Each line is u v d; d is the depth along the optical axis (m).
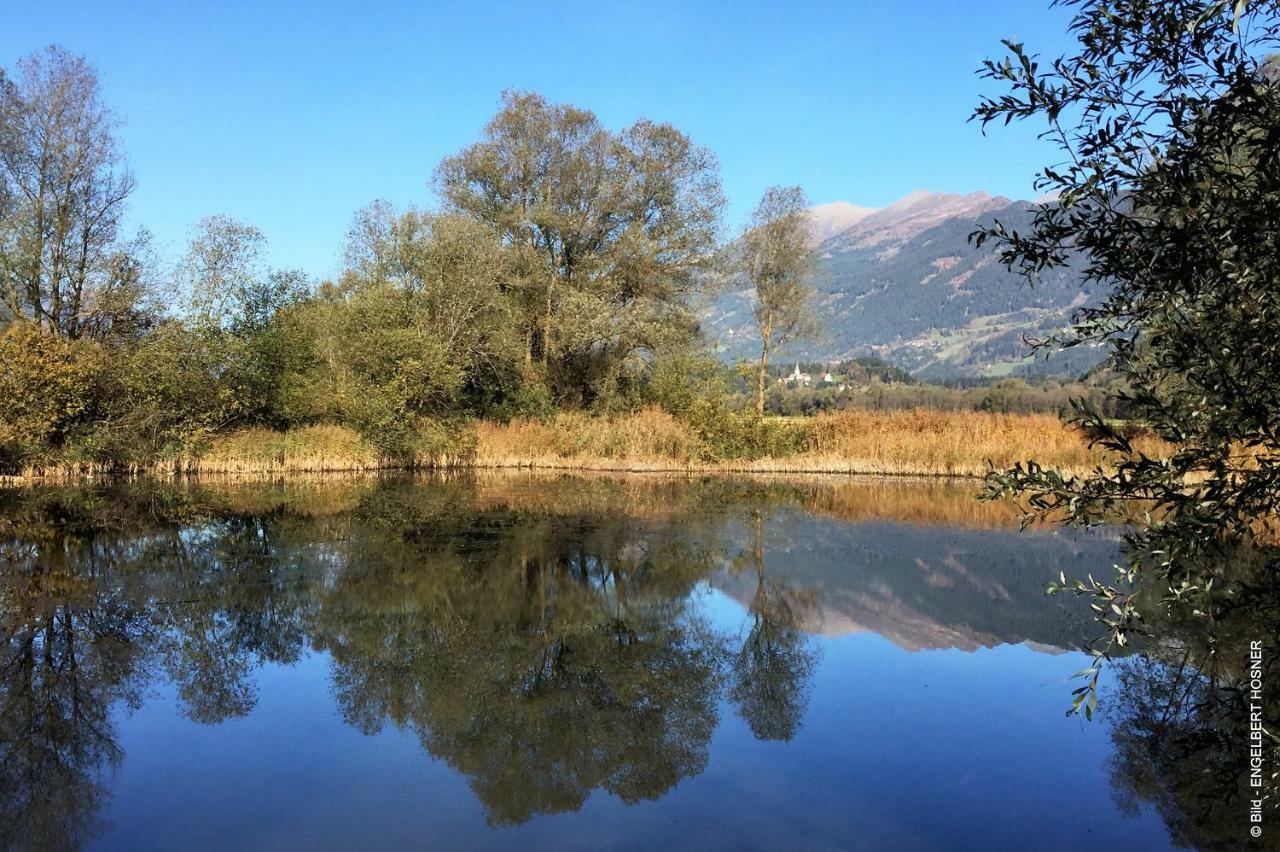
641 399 32.31
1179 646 8.48
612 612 10.38
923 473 26.89
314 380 28.56
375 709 7.16
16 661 8.12
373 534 15.09
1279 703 6.65
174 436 24.88
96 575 11.54
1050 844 4.95
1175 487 3.42
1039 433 26.50
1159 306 3.33
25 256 24.06
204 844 4.92
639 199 33.06
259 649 8.65
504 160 32.59
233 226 26.69
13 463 22.41
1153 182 3.14
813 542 14.95
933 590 11.55
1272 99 2.94
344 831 5.08
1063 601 10.88
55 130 24.31
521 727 6.83
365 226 31.36
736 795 5.62
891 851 4.90
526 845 4.93
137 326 26.02
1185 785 5.64
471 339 30.66
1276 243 3.05
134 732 6.58
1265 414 3.12
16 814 5.27
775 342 37.94
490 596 10.95
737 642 9.24
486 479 25.28
